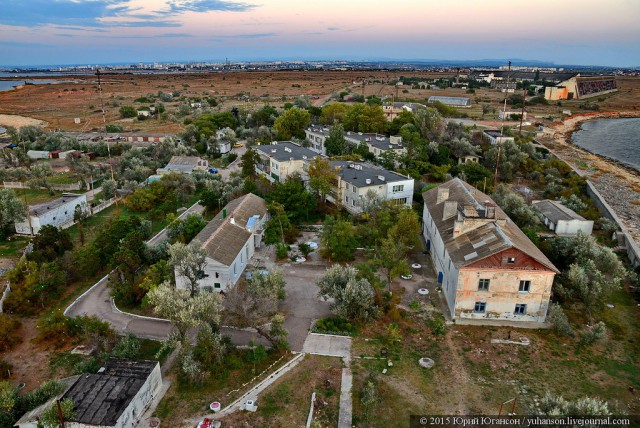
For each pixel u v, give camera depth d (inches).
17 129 6756.9
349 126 5802.2
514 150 4840.1
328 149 4736.7
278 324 1834.4
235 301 1871.3
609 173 5275.6
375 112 5669.3
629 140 7500.0
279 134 5802.2
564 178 4653.1
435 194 2947.8
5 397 1422.2
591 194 4205.2
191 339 1908.2
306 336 1947.6
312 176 3440.0
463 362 1790.1
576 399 1594.5
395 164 4301.2
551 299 2278.5
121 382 1504.7
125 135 6427.2
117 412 1366.9
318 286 2183.8
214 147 5595.5
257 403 1565.0
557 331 1982.0
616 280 2176.4
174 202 3523.6
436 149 4655.5
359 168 3629.4
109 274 2361.0
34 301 2192.4
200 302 1732.3
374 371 1726.1
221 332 1979.6
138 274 2326.5
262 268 2576.3
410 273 2469.2
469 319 2052.2
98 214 3548.2
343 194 3452.3
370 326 2018.9
